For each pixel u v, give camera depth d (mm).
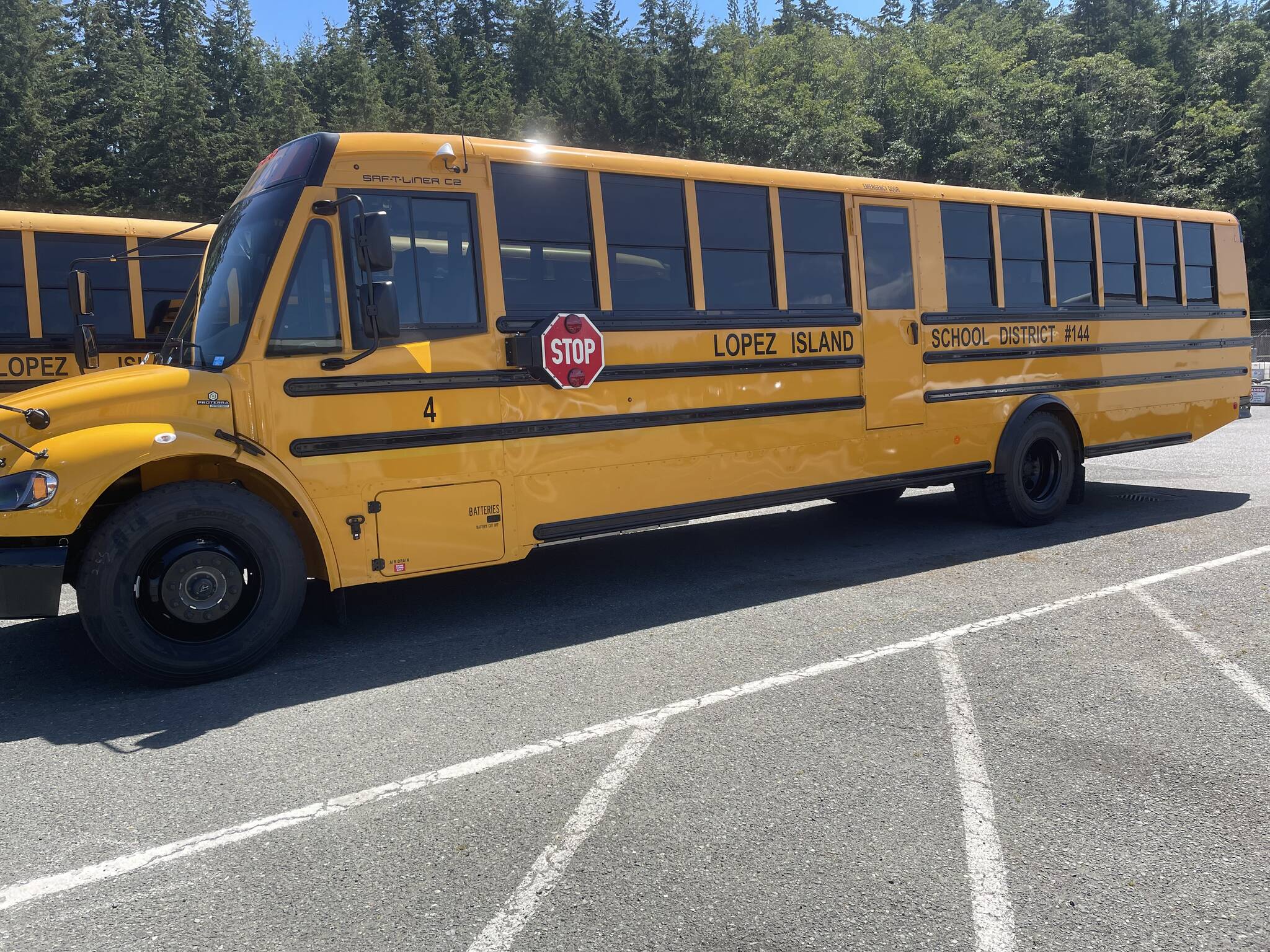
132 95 55062
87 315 5977
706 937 2527
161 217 49031
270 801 3365
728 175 6234
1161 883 2752
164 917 2672
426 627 5555
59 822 3238
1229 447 14031
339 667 4852
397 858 2959
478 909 2674
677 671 4660
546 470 5559
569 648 5066
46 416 4359
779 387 6496
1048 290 8078
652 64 61344
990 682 4410
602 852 2971
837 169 59500
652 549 7699
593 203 5691
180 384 4578
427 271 5160
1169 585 6031
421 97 64812
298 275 4820
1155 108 65000
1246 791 3303
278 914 2668
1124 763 3541
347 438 4930
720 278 6215
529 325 5441
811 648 4969
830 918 2600
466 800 3344
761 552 7449
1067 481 8297
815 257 6684
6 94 48281
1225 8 95750
